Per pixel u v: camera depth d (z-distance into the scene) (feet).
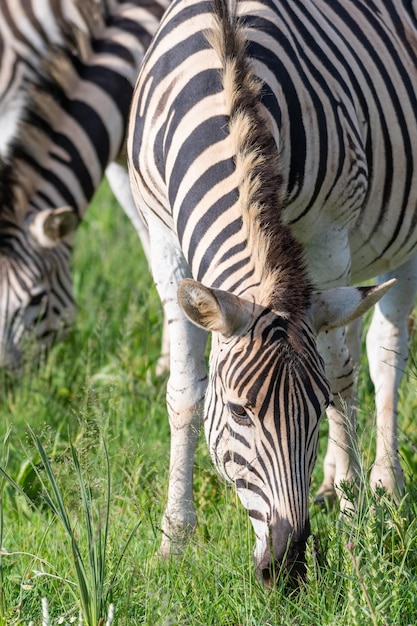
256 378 19.19
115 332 40.47
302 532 19.38
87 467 25.00
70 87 37.91
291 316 19.61
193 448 26.48
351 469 27.55
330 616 20.34
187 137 23.03
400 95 27.48
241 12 24.61
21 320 37.40
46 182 37.76
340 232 25.68
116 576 22.09
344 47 26.23
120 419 32.07
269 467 19.40
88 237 54.34
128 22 38.78
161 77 24.53
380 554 21.02
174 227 25.09
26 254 37.52
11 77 37.76
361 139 25.98
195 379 26.27
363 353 37.32
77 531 25.07
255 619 20.81
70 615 21.04
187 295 19.47
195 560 23.94
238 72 22.33
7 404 35.78
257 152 21.59
